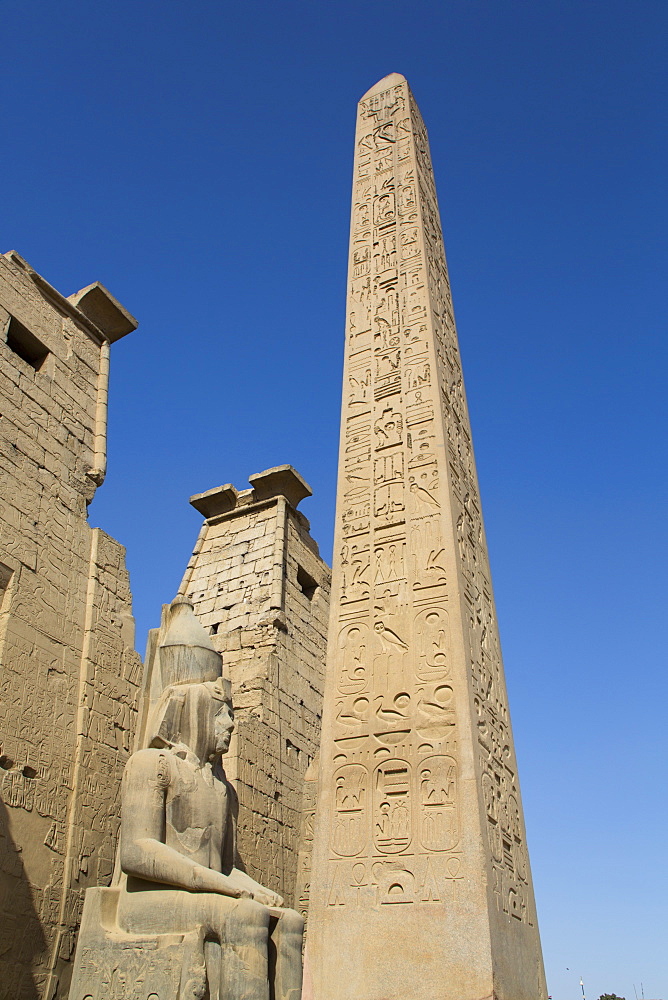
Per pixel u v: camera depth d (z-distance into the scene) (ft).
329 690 25.44
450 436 29.43
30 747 33.73
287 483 57.57
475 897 20.92
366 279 33.88
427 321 31.40
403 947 21.04
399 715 24.12
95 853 35.06
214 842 23.43
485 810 22.56
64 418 40.93
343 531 28.09
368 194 36.68
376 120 39.06
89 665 37.78
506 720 26.37
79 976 21.12
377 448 29.32
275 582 52.95
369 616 26.14
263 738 46.14
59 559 38.17
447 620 25.03
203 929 20.47
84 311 44.86
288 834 45.78
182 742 24.64
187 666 25.95
